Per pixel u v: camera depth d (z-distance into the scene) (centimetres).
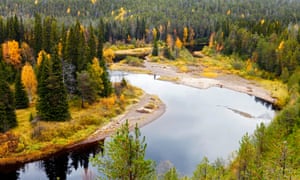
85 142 6269
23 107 7162
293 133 4709
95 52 8938
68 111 6762
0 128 5925
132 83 11225
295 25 17725
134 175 2067
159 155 5747
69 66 7819
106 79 8300
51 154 5769
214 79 12156
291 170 3272
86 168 5369
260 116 8225
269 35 15025
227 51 15875
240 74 12769
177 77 12294
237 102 9462
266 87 11106
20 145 5716
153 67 13988
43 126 6244
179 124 7444
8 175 5147
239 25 18212
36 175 5172
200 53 17500
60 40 9175
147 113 8038
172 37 19862
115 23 19950
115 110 7819
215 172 3791
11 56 8450
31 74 7694
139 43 19175
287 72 11125
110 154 2091
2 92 5984
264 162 3706
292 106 5488
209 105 9088
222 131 7062
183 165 5347
